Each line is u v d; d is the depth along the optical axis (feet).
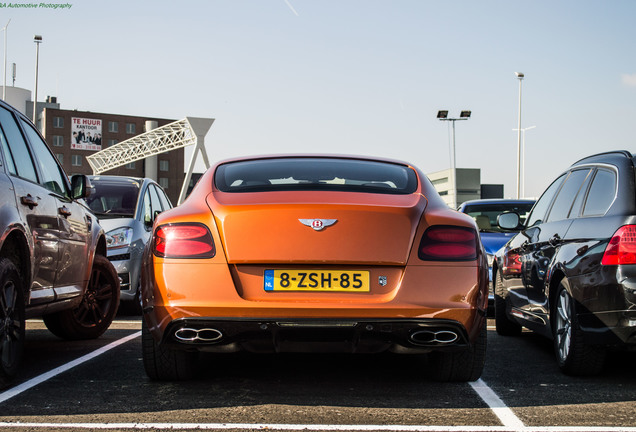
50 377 15.71
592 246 15.17
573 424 12.01
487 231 32.68
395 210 13.70
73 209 19.42
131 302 30.35
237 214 13.53
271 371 16.51
